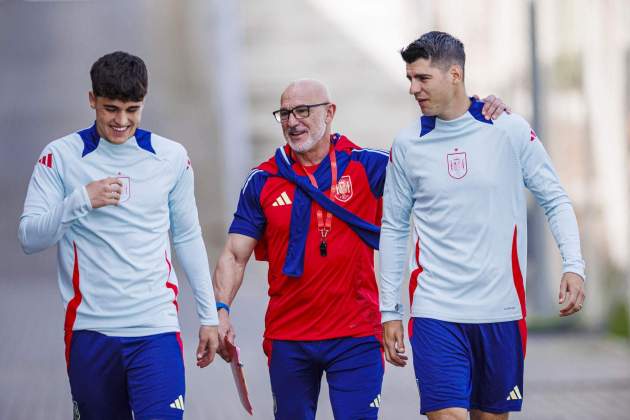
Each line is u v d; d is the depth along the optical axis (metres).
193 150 72.62
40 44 102.50
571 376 34.88
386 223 19.52
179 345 18.30
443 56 18.45
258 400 31.23
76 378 17.95
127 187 17.86
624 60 42.47
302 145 19.86
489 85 47.81
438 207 18.78
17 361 36.91
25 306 49.47
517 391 19.12
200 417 29.33
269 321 20.36
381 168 20.27
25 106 87.31
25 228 17.39
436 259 18.84
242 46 80.69
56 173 17.89
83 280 17.78
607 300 43.38
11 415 29.27
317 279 19.83
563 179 44.12
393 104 77.75
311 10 83.00
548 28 44.12
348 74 80.06
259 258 20.95
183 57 79.56
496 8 47.00
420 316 18.88
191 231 18.80
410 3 78.94
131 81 17.16
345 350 19.89
